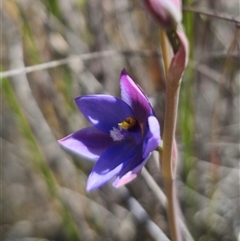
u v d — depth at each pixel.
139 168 0.16
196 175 0.30
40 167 0.30
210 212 0.29
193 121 0.28
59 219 0.33
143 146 0.17
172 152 0.17
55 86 0.29
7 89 0.27
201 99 0.32
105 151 0.17
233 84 0.31
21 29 0.28
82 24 0.29
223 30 0.31
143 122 0.17
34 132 0.30
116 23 0.30
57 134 0.30
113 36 0.29
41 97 0.30
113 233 0.31
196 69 0.28
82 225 0.31
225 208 0.31
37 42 0.28
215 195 0.30
